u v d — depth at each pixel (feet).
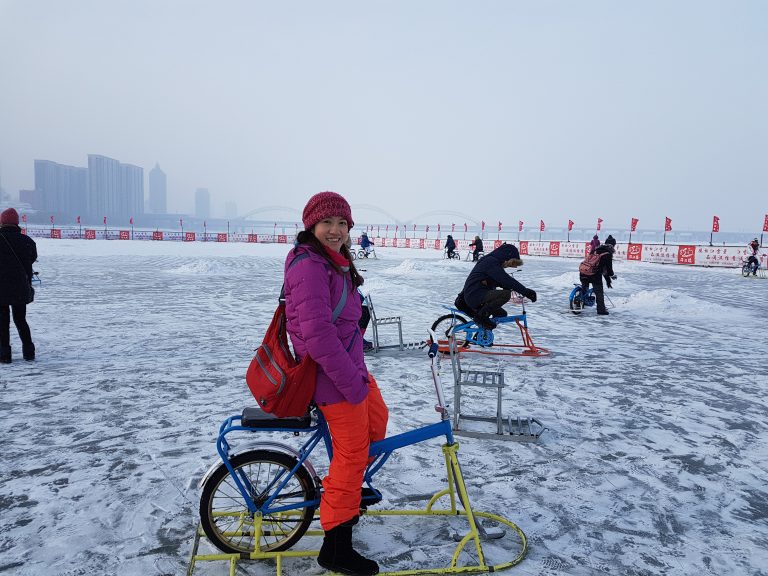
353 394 7.30
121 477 11.44
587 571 8.25
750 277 69.77
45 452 12.75
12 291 20.75
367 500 8.71
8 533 9.21
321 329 6.97
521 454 12.82
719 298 47.01
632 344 26.58
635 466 12.25
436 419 15.11
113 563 8.36
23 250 20.85
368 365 21.62
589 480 11.50
